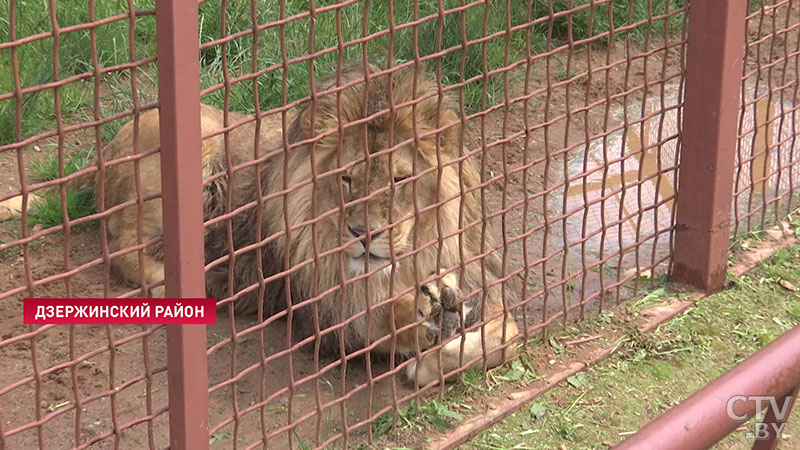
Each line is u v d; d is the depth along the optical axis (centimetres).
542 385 414
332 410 396
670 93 743
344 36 682
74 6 702
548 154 400
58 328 454
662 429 186
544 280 425
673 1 847
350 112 371
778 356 210
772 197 595
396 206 380
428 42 704
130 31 254
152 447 298
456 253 417
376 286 398
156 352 440
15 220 539
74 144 615
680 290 487
